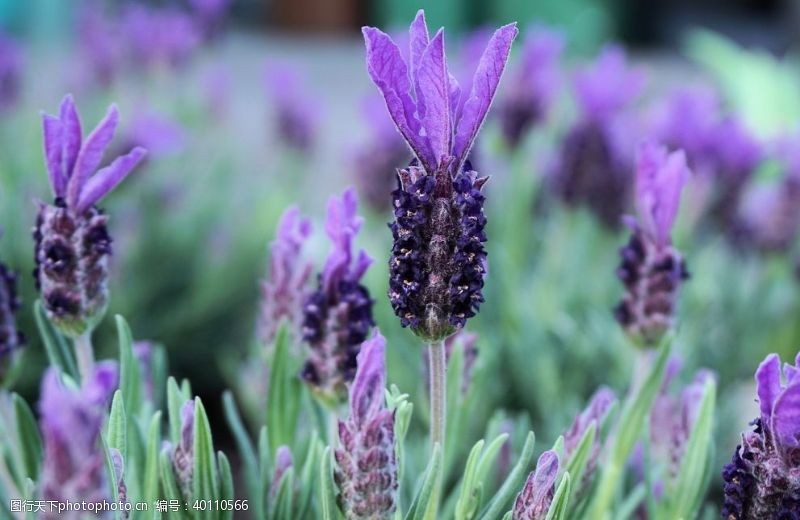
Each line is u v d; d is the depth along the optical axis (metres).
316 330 0.35
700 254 0.68
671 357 0.40
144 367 0.39
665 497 0.38
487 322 0.58
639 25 2.18
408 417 0.35
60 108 0.34
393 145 0.58
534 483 0.33
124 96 0.86
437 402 0.33
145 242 0.72
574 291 0.61
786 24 1.94
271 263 0.39
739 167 0.59
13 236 0.66
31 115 0.90
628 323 0.38
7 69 0.84
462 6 1.80
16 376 0.36
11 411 0.36
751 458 0.32
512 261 0.59
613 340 0.55
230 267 0.73
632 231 0.38
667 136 0.56
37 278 0.35
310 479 0.36
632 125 0.64
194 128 0.88
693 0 2.21
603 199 0.56
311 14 2.22
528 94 0.58
